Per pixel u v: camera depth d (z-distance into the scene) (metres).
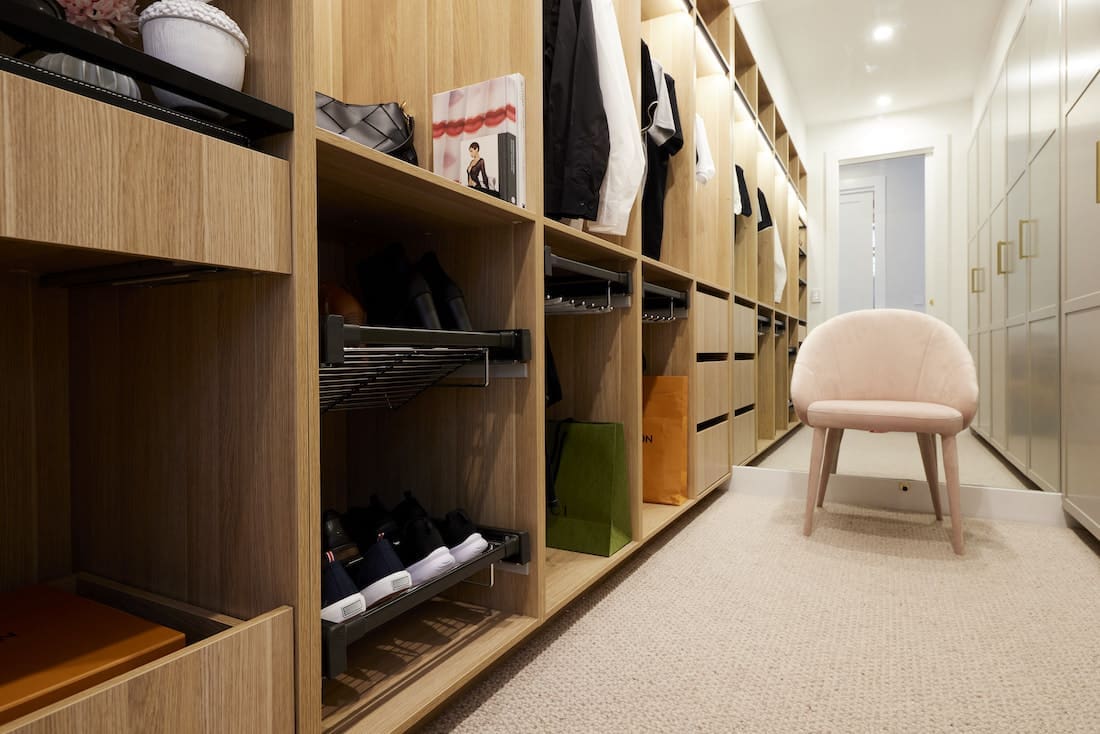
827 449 2.21
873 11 2.58
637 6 1.66
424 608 1.19
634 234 1.63
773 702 0.97
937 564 1.62
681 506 1.93
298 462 0.70
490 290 1.19
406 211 1.07
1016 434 2.36
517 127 1.12
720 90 2.54
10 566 0.90
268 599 0.72
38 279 0.93
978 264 2.56
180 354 0.81
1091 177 1.71
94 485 0.93
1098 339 1.66
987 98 2.48
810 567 1.60
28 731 0.47
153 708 0.56
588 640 1.20
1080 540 1.82
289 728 0.69
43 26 0.49
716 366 2.31
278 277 0.71
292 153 0.69
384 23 1.35
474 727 0.91
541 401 1.14
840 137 2.66
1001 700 0.97
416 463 1.28
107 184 0.52
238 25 0.73
